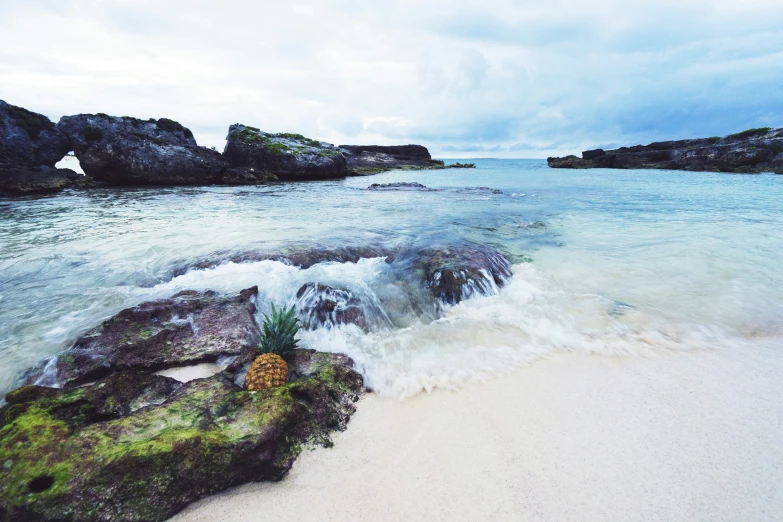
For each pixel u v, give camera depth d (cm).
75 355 486
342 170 4041
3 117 2353
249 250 897
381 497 312
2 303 648
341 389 445
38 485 280
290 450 354
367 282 746
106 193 2167
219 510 302
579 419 398
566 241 1103
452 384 472
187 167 2814
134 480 293
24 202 1753
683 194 2316
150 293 693
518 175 4588
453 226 1264
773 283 781
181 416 355
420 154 7138
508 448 360
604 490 310
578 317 646
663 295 730
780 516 283
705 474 323
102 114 2983
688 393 440
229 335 550
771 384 456
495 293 756
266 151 3391
